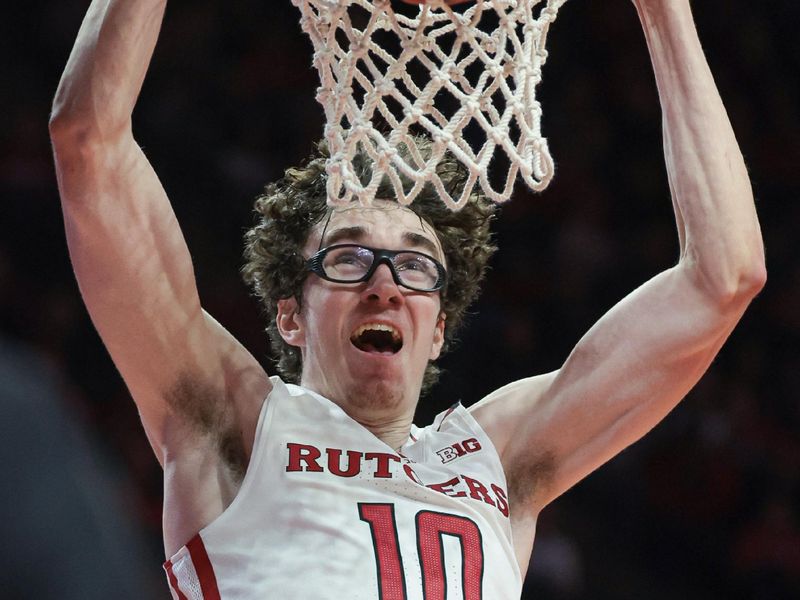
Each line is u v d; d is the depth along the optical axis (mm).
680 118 5094
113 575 1756
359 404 5086
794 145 15070
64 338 11055
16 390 1805
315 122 13539
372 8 4496
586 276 13250
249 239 5789
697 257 5062
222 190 12719
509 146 4395
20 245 11445
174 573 4785
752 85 15383
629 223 13875
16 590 1724
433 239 5320
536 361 12234
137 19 4508
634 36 15039
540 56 4645
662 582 11414
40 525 1746
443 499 4934
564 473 5328
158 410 4879
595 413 5262
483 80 4496
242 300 12078
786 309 13461
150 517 10078
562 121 14461
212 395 4922
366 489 4867
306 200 5375
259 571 4645
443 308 5609
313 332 5195
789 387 12875
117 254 4613
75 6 13648
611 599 11148
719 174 5039
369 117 4426
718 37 15531
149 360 4793
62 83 4527
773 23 15750
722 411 12391
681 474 11906
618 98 14734
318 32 4535
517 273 13188
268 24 14070
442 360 11625
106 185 4574
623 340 5250
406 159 5465
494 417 5402
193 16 13828
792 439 12438
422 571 4730
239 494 4797
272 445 4883
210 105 13328
